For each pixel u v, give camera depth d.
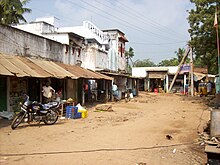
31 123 12.10
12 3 25.89
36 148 7.64
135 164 6.35
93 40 28.59
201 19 21.44
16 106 14.13
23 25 27.09
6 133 9.70
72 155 6.96
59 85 18.64
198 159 6.89
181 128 11.30
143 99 29.88
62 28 31.30
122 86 33.12
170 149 7.83
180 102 26.25
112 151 7.45
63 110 16.16
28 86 15.30
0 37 13.01
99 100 25.78
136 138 9.24
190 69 36.97
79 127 11.33
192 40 23.56
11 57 13.49
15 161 6.37
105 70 26.92
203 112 17.55
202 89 35.22
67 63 20.53
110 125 12.00
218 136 7.99
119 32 39.34
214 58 24.92
